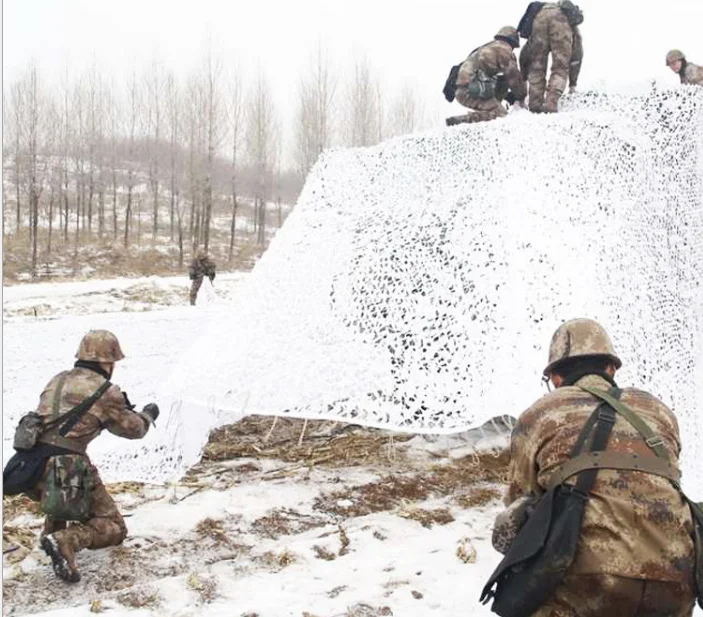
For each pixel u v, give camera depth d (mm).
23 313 20500
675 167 6672
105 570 4250
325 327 6090
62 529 4336
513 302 5438
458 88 7336
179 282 28453
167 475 5777
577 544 2449
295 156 42938
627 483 2488
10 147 40094
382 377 5602
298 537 4719
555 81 7168
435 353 5527
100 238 39312
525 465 2705
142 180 47750
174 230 44531
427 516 5016
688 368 6164
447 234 5992
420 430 5195
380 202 6691
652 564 2412
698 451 5781
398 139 6895
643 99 6926
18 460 4105
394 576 4152
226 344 6312
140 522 4852
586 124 6277
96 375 4371
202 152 40094
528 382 5133
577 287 5566
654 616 2439
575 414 2658
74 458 4145
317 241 6715
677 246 6484
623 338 5602
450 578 4145
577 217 5875
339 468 5945
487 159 6113
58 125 41094
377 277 6109
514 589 2541
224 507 5109
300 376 5832
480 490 5512
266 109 43094
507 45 7266
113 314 15258
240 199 54125
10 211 44906
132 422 4379
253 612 3748
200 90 40500
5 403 8250
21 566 4281
